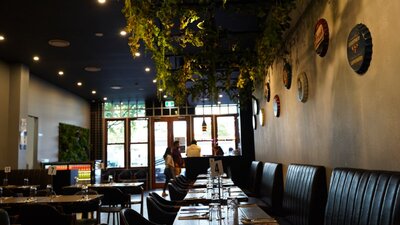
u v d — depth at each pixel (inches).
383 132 114.7
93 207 235.6
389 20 108.1
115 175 615.8
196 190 238.1
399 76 103.8
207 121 672.4
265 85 328.5
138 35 177.6
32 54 373.1
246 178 426.3
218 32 222.1
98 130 673.6
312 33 185.9
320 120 176.7
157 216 174.7
